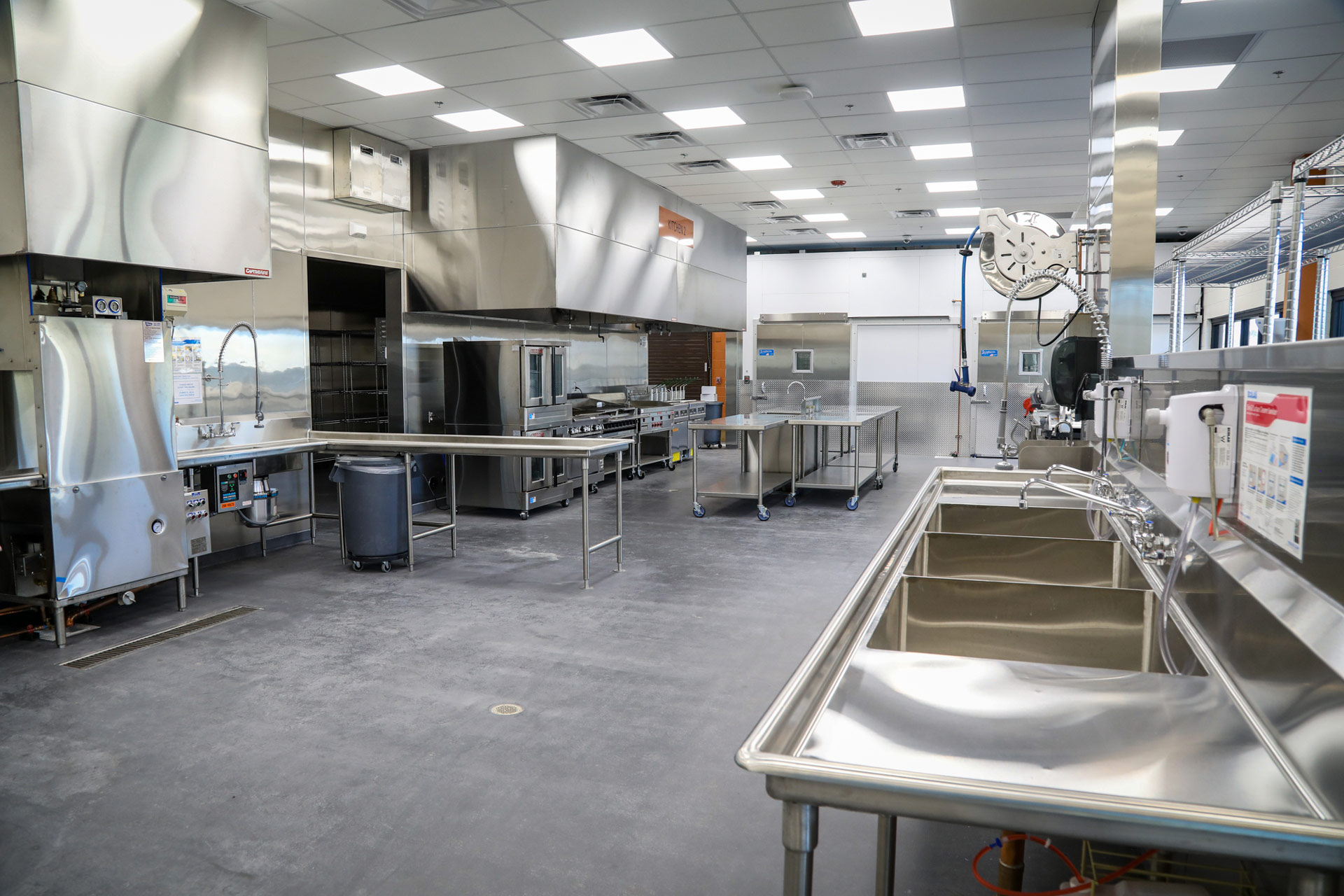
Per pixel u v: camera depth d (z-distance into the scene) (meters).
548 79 5.79
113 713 3.22
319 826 2.43
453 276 7.57
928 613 1.98
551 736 3.03
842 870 2.22
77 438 4.04
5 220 3.83
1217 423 1.50
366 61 5.42
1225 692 1.30
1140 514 2.15
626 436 9.51
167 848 2.32
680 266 9.80
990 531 3.08
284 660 3.80
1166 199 9.34
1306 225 5.24
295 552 6.01
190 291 5.44
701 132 7.06
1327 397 1.10
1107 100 4.26
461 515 7.50
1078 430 4.60
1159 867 1.53
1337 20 4.68
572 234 7.48
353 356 8.33
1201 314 9.37
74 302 4.25
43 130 3.83
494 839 2.37
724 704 3.32
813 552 6.07
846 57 5.37
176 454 4.84
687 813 2.51
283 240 6.32
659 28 4.94
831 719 1.18
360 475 5.32
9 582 4.10
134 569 4.31
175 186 4.43
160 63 4.33
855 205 10.14
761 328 13.12
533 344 7.49
